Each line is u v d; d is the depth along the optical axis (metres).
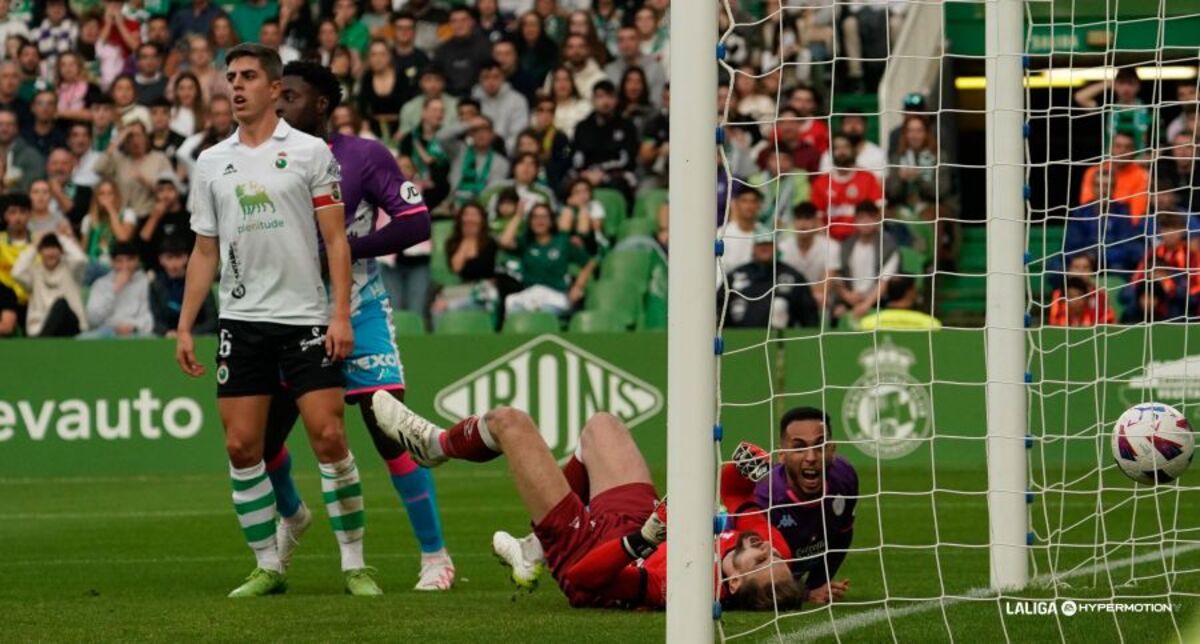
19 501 42.53
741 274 52.97
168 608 21.64
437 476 47.78
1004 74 23.31
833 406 48.31
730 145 56.78
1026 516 23.64
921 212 55.62
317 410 23.38
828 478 21.73
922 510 38.00
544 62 59.47
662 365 49.47
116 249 55.59
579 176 56.72
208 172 23.34
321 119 25.17
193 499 42.44
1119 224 49.28
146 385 49.59
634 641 17.67
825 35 60.34
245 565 29.69
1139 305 45.88
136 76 59.12
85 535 35.03
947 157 58.38
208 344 49.75
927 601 21.58
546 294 55.06
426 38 61.03
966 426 47.97
